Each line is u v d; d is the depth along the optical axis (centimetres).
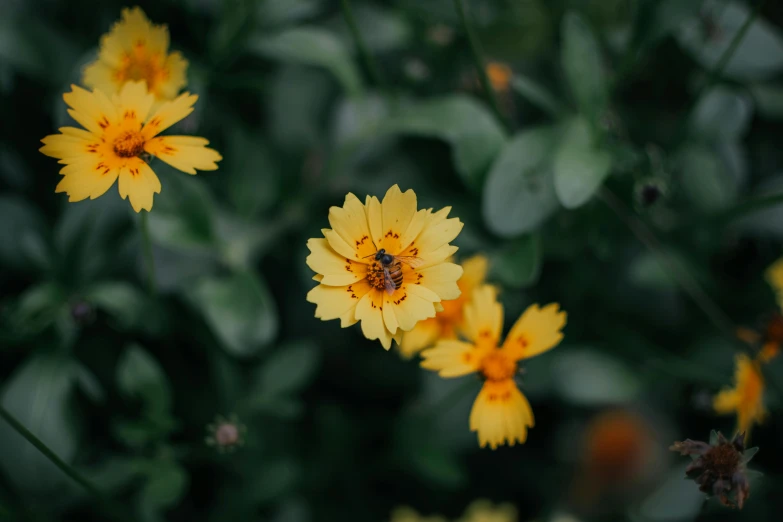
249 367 43
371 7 45
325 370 45
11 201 40
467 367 33
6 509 37
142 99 31
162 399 38
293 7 43
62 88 40
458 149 41
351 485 45
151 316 39
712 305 43
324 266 30
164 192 39
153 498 38
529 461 45
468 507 45
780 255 46
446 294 30
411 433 42
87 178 30
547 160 39
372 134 42
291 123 45
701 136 44
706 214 43
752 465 44
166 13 45
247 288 40
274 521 42
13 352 42
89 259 40
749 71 44
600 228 42
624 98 49
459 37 46
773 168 47
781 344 41
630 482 44
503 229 39
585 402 41
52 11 43
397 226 30
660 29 41
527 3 44
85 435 40
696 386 43
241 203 43
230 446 38
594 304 44
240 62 46
